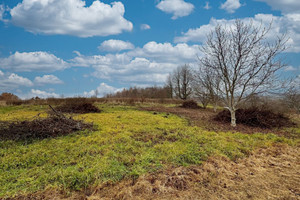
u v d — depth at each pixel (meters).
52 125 6.85
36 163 4.54
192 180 3.94
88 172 3.97
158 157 4.88
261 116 9.28
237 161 4.99
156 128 8.19
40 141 6.12
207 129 8.27
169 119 10.73
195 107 20.34
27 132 6.47
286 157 5.25
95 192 3.52
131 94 45.25
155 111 15.06
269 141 6.57
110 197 3.38
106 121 9.41
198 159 4.89
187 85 37.91
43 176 3.85
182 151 5.24
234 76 8.62
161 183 3.78
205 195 3.47
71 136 6.71
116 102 21.75
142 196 3.41
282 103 11.60
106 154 4.98
